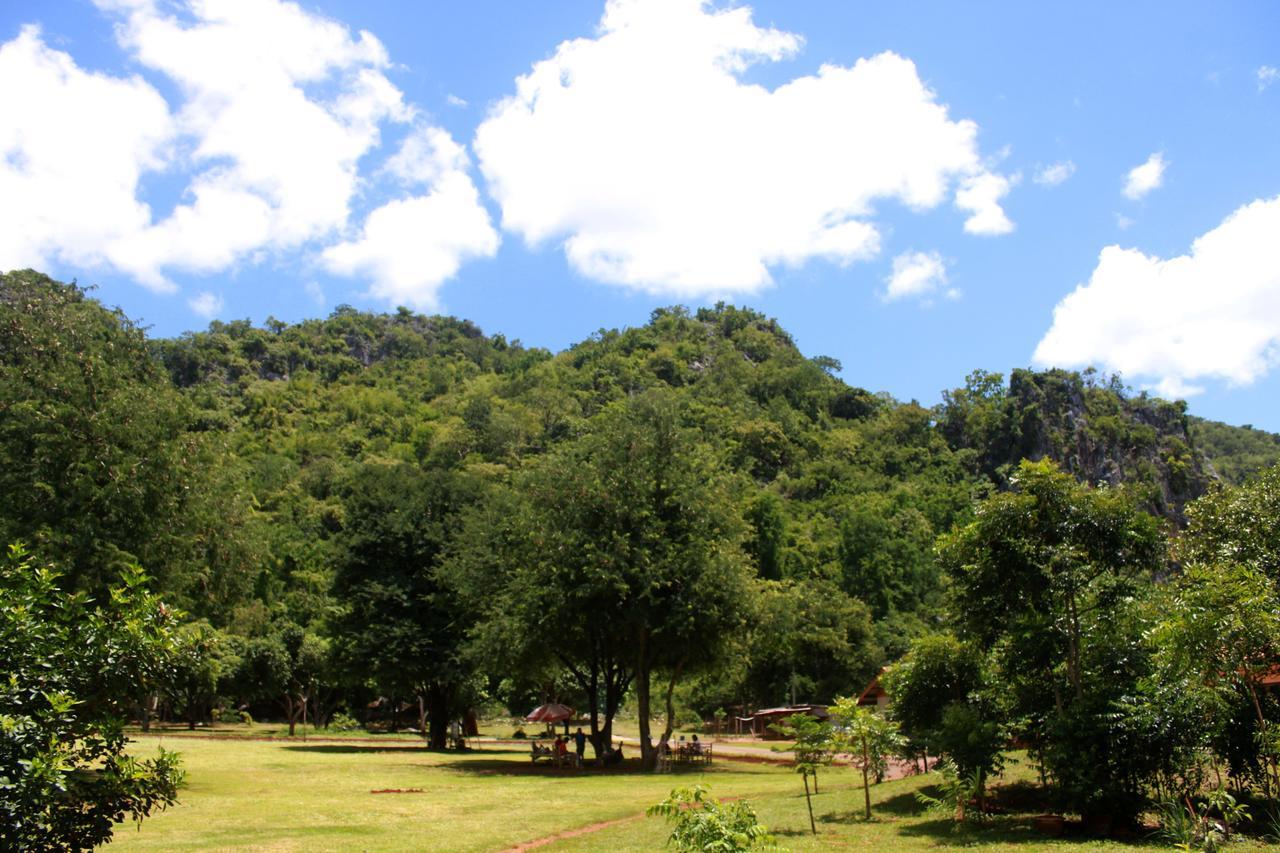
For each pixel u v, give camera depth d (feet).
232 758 90.38
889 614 242.17
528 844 41.06
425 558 122.21
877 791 58.23
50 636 21.08
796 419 434.71
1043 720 41.68
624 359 529.04
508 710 234.38
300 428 429.38
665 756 87.25
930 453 402.11
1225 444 460.14
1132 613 41.73
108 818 21.25
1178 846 32.42
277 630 202.39
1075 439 385.29
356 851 37.58
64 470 60.23
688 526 92.07
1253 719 36.73
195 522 67.36
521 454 389.19
